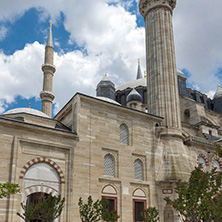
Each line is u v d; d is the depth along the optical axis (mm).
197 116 54188
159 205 34750
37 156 28719
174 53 46656
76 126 31828
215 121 62312
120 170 33562
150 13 49156
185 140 42000
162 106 41781
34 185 27828
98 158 32312
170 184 35094
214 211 24875
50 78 56875
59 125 34531
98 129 33500
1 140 27141
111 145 33875
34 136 28984
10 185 18469
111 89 68375
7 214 25250
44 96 55219
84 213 25391
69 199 28734
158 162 37000
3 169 26469
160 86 43094
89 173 31047
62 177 29391
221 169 44500
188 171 37375
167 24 47656
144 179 35156
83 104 33406
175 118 41344
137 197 33844
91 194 30391
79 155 31000
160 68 44281
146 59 47812
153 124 38656
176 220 33469
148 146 37062
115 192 32469
